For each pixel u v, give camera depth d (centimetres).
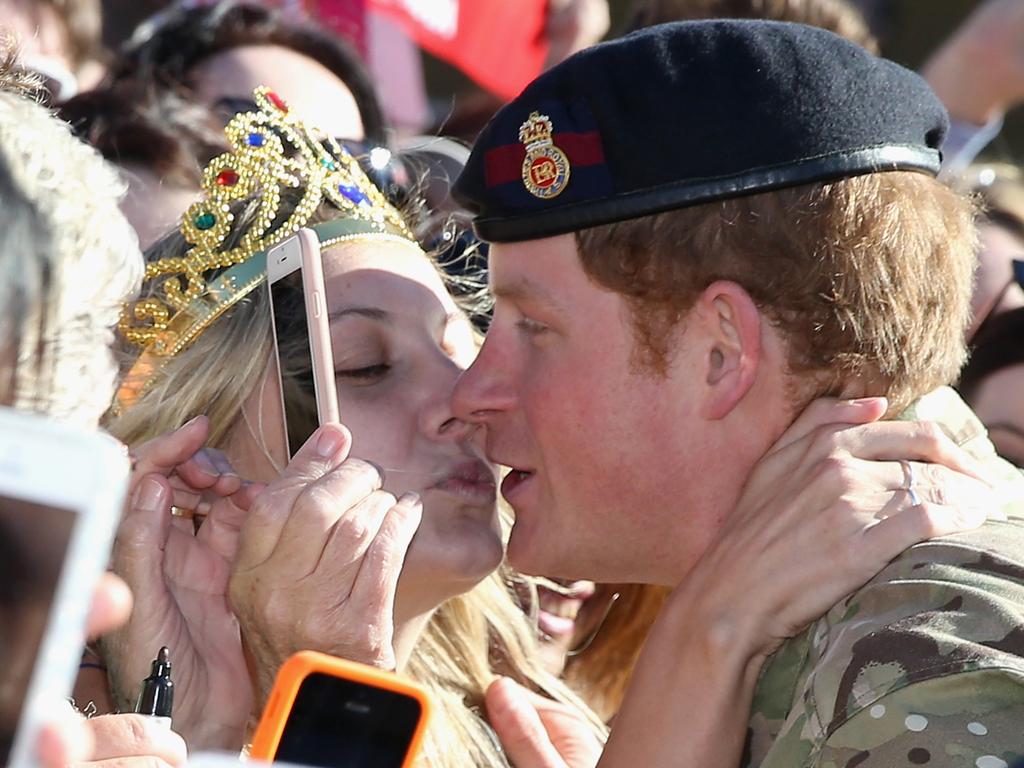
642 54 438
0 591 209
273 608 432
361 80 827
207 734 446
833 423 422
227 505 478
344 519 434
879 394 435
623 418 438
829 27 834
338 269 523
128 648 441
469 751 562
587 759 581
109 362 284
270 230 535
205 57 798
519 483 471
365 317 514
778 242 422
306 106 780
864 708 348
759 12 816
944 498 400
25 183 264
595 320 438
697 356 432
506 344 466
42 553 211
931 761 334
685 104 427
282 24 814
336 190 544
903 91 447
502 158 448
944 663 342
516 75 1036
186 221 539
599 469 444
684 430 435
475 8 1023
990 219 753
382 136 834
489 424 471
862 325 424
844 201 424
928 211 441
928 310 437
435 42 1020
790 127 424
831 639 384
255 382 519
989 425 711
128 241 291
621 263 430
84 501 212
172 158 661
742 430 434
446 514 504
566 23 1039
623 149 429
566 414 445
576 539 457
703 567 421
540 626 681
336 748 279
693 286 426
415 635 531
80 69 870
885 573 388
